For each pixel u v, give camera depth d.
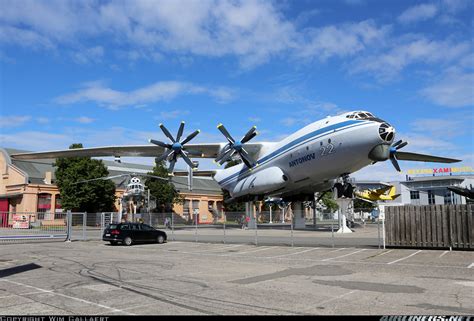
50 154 32.00
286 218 35.72
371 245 16.14
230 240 21.33
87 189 46.72
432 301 6.61
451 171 68.75
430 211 14.73
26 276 9.48
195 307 6.21
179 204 60.78
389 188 40.19
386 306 6.27
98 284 8.30
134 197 39.12
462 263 11.29
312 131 25.25
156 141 28.27
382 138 21.11
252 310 6.02
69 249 17.88
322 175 26.47
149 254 15.23
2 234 23.36
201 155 32.25
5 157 51.88
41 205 48.97
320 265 11.37
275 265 11.52
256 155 32.50
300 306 6.27
